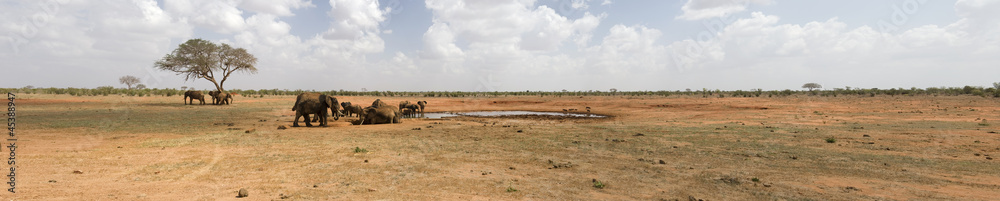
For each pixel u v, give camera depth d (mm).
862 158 9461
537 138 13570
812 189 6602
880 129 15570
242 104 34844
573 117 27578
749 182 7137
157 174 7336
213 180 6926
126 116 21594
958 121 18625
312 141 12344
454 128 17109
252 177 7234
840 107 30672
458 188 6594
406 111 25812
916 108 28047
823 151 10562
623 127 17609
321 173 7660
